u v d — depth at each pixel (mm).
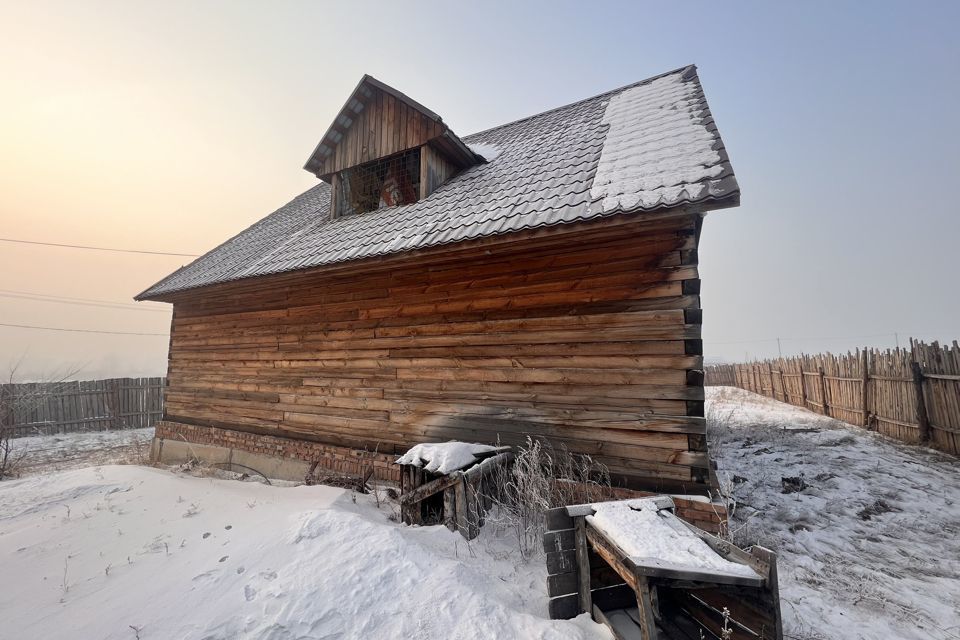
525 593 3326
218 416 8859
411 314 6406
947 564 4082
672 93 7355
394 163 8258
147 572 3768
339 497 4969
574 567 3057
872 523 5047
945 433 8117
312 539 3695
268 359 8117
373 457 6496
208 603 3053
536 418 5219
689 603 2947
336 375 7148
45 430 14758
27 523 5422
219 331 9094
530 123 9938
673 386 4457
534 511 4211
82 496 6309
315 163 9000
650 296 4664
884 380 9719
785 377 15508
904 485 6273
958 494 5875
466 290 5930
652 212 3973
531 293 5406
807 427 10641
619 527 2830
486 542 4141
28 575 3990
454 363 5938
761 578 2262
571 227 4375
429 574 3221
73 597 3521
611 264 4906
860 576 3844
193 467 8469
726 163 4277
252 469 7953
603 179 4973
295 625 2719
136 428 16812
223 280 7645
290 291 7918
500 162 7805
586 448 4867
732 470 7305
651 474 4469
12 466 9695
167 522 4969
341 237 7195
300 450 7383
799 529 4941
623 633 2682
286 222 10812
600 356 4883
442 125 7359
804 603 3389
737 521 5125
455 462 4488
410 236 5816
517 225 4703
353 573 3188
